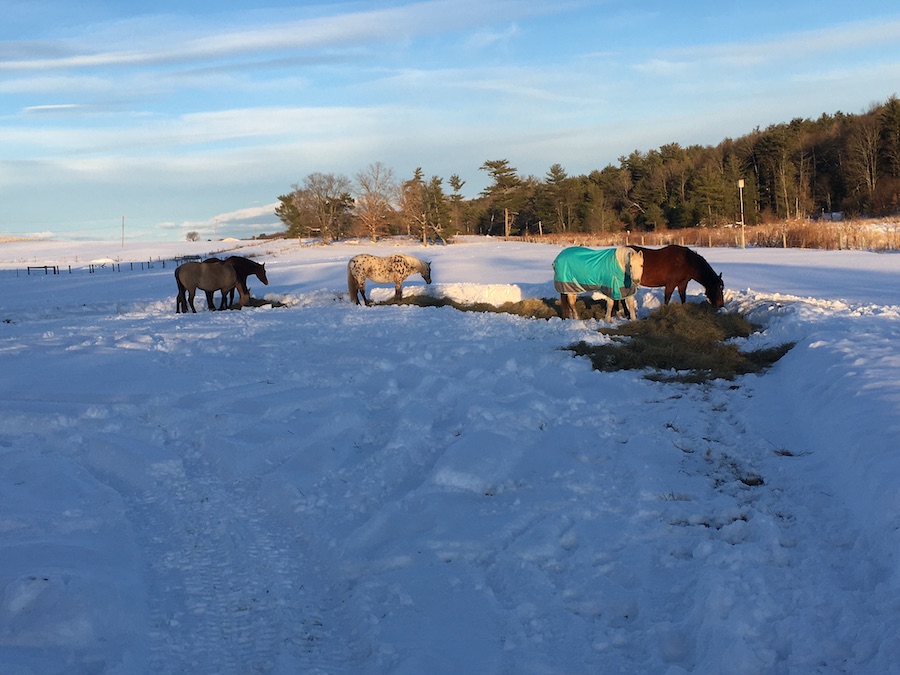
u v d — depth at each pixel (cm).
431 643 515
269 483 812
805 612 505
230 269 2514
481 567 636
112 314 2589
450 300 2402
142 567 636
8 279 4578
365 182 10100
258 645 528
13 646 491
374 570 636
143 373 1302
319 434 977
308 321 1992
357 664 510
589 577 601
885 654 440
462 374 1284
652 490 764
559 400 1130
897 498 588
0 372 1307
